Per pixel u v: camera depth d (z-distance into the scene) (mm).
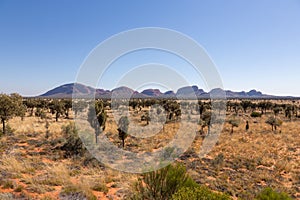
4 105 24453
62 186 10695
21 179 11258
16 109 25844
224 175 14375
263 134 31031
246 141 26250
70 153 17344
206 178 13602
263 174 15305
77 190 10070
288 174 16031
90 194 9734
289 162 18438
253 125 38844
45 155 16859
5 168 12859
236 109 67875
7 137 22625
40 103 57219
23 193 9469
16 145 19703
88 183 11008
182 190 6258
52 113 47062
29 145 20094
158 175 7793
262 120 46281
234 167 16750
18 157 15672
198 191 6094
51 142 20312
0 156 15594
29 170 12852
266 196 7867
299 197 11766
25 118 40688
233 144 24234
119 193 10250
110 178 12266
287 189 12688
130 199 8445
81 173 13055
